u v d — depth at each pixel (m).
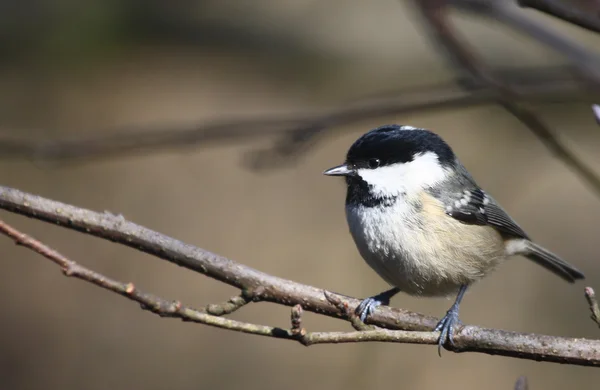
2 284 12.95
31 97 15.75
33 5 16.81
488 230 6.95
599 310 4.57
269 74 16.91
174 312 4.38
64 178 14.70
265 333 4.47
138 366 12.01
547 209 13.55
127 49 17.08
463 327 5.23
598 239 12.98
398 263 6.46
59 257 4.26
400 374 11.38
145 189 14.65
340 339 4.59
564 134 14.83
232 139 8.10
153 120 15.38
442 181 6.58
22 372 11.98
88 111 15.70
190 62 16.98
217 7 18.09
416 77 16.41
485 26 16.12
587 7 5.27
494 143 14.66
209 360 12.00
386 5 18.05
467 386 11.18
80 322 12.53
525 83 7.12
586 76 6.63
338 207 14.23
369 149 6.50
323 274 12.95
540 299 12.10
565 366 11.20
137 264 13.26
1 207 5.03
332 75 16.77
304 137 7.32
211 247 13.59
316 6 18.25
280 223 13.99
